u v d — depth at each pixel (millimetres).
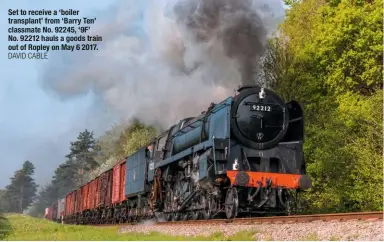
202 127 17266
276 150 15711
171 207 19891
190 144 18391
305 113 21906
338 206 19969
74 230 20797
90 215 41000
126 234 15906
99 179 37656
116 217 31438
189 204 18031
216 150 14922
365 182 18406
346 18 19969
